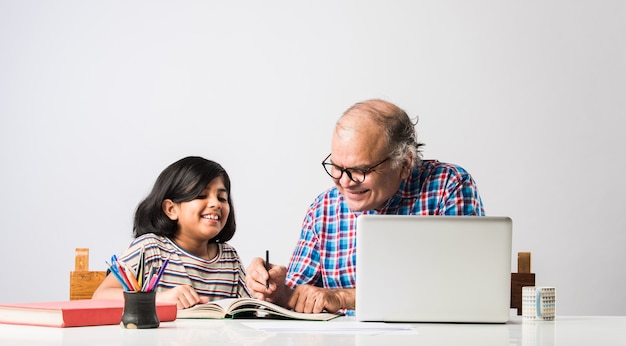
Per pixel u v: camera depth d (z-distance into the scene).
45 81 3.49
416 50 3.41
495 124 3.37
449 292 1.36
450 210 2.00
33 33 3.51
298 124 3.43
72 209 3.44
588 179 3.35
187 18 3.48
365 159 1.91
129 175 3.45
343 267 2.07
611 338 1.12
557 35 3.38
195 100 3.46
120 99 3.47
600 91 3.36
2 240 3.44
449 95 3.39
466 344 1.03
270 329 1.18
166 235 2.11
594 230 3.34
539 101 3.37
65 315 1.13
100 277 1.92
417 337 1.11
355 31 3.43
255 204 3.41
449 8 3.41
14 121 3.48
